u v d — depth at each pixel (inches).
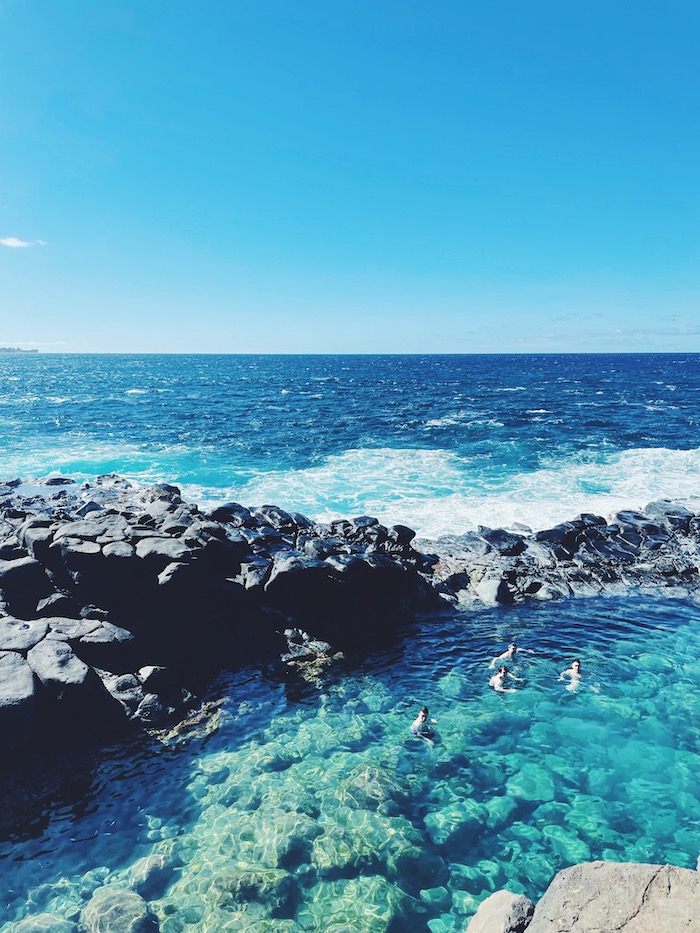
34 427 1939.0
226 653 601.3
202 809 407.5
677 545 905.5
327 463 1425.9
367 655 627.8
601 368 6875.0
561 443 1674.5
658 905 246.1
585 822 397.4
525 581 797.2
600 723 508.1
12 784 413.4
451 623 703.7
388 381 4596.5
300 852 368.5
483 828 391.9
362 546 772.6
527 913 277.4
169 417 2273.6
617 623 704.4
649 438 1752.0
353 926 317.7
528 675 587.8
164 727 492.4
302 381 4628.4
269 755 465.7
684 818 400.8
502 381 4498.0
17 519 750.5
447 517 1022.4
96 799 415.8
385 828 389.4
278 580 652.1
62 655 479.8
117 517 683.4
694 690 558.9
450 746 479.5
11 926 315.9
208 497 1100.5
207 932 314.2
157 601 585.6
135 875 352.5
